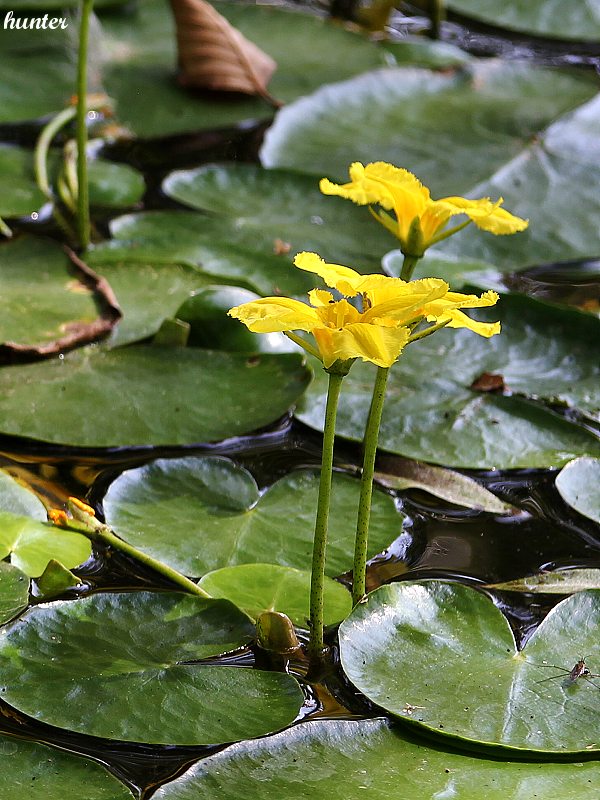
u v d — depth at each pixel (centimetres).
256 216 119
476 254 117
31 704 97
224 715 97
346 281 96
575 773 96
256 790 95
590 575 102
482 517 104
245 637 99
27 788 95
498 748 96
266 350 110
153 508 103
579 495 105
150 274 114
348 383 109
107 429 106
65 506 103
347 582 101
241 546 102
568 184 124
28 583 100
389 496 104
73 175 120
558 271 117
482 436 107
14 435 105
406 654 98
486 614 100
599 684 98
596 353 111
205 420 106
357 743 96
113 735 96
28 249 114
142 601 99
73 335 109
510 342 111
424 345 111
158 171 125
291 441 107
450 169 126
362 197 99
